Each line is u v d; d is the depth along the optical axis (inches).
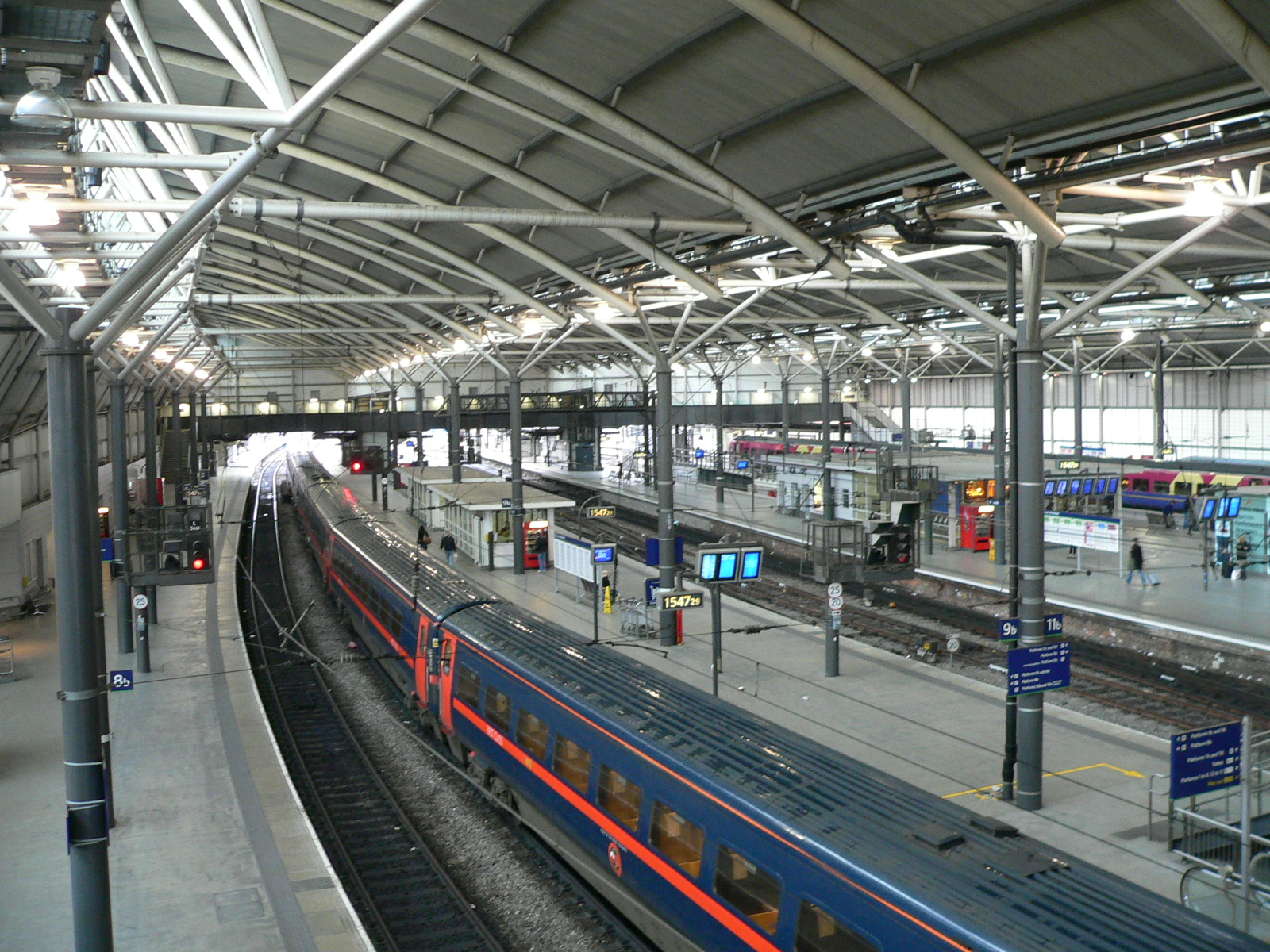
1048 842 678.5
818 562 1134.4
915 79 659.4
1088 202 1013.2
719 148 857.5
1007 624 758.5
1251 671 1124.5
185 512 1257.4
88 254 845.2
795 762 528.7
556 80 723.4
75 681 490.6
